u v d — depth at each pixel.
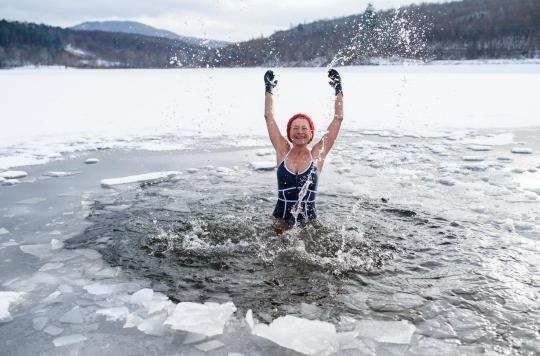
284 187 3.60
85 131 8.84
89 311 2.32
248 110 11.86
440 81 21.36
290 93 16.19
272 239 3.28
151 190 4.76
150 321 2.21
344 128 9.36
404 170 5.61
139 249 3.13
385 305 2.33
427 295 2.42
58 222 3.73
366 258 2.92
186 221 3.71
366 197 4.38
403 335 2.05
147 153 6.88
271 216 3.81
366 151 6.94
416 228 3.48
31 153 6.71
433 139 8.00
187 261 2.92
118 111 11.73
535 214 3.78
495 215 3.78
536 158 6.10
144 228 3.55
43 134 8.44
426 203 4.16
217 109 12.12
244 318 2.22
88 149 7.12
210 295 2.47
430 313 2.24
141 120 10.32
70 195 4.57
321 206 4.08
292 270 2.76
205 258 2.96
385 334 2.07
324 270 2.76
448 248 3.07
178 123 9.95
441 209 3.97
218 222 3.66
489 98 14.11
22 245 3.23
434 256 2.94
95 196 4.53
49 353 1.96
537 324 2.12
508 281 2.57
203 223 3.64
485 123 9.59
